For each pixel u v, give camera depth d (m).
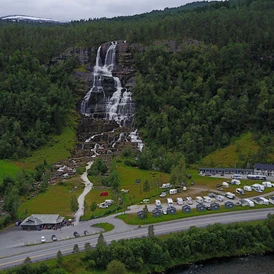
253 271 116.38
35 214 149.38
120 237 127.19
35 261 113.06
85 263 114.19
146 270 116.81
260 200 155.50
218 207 149.50
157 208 150.38
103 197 171.25
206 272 116.81
